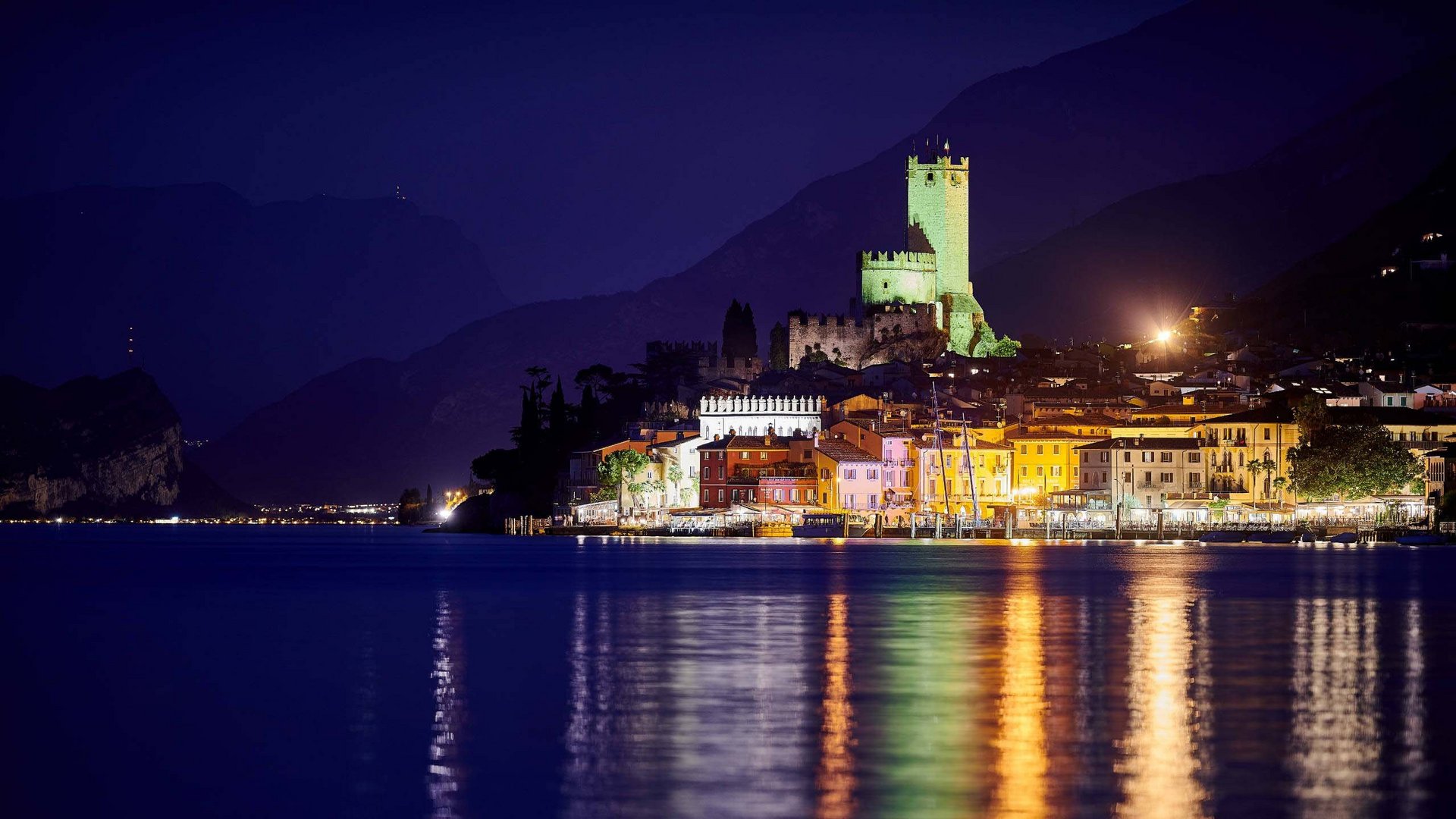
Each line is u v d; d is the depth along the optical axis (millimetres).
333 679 82625
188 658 93125
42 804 55000
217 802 54875
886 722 68250
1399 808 52875
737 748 62844
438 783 57156
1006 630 105250
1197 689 77125
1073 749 62094
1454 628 106000
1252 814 52031
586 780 57375
